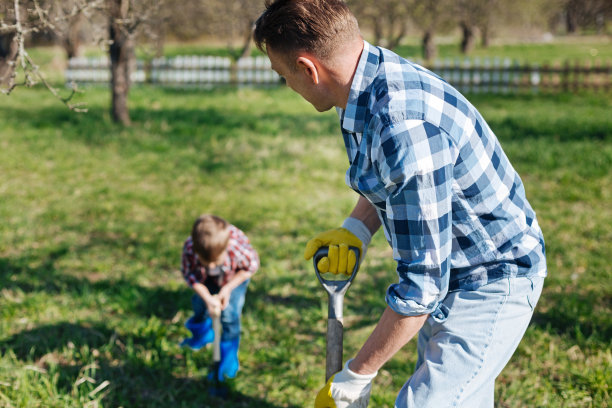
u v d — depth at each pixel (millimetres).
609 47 29562
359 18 16094
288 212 6527
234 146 9516
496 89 17484
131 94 15984
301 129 11055
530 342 3672
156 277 4863
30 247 5406
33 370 3271
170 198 7000
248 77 18266
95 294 4375
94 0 3264
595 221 6031
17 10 2529
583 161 8305
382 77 1687
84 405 2994
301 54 1715
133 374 3400
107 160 8859
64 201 6887
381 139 1631
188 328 3521
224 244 3041
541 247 1898
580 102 15102
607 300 4277
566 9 9812
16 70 2650
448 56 26984
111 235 5887
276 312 4203
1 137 10203
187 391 3244
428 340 2084
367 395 1945
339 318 2162
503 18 28797
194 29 19484
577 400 3084
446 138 1637
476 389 1884
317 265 2182
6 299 4223
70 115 12211
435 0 17625
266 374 3418
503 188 1807
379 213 1921
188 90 17453
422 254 1654
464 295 1876
